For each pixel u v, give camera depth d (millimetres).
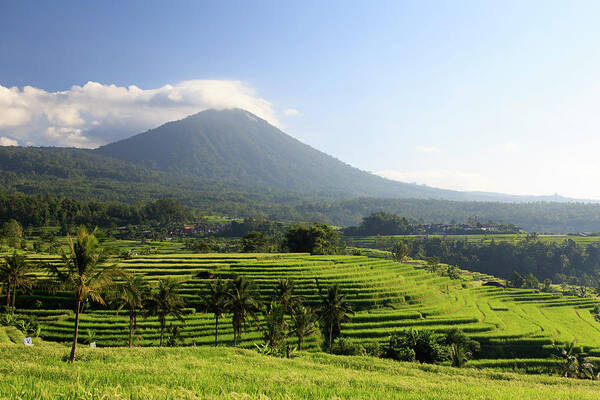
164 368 26094
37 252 140250
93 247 28891
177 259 115438
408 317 88688
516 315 106938
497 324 90875
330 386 23469
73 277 28672
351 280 104188
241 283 60531
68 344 61844
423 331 71438
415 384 27453
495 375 43500
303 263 116625
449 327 85188
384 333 78312
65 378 20938
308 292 94250
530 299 137000
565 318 113812
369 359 47656
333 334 78625
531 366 73375
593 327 106375
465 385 31375
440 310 96938
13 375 20297
